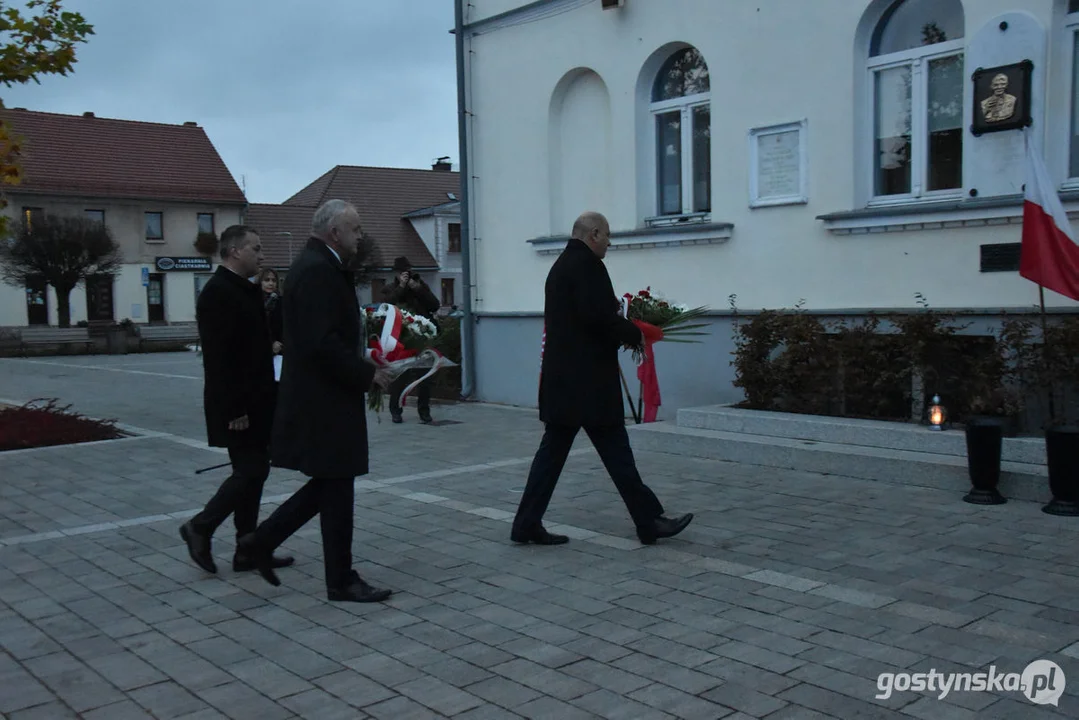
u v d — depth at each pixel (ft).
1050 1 24.62
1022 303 25.46
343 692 12.28
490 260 41.81
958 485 22.12
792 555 17.80
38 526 21.56
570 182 38.86
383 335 17.16
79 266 112.98
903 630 13.87
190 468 28.43
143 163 144.05
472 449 30.63
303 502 16.24
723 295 32.91
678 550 18.39
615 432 18.62
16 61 32.50
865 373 25.86
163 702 12.09
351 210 15.47
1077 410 22.12
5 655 13.79
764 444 25.86
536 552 18.56
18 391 54.24
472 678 12.62
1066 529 19.01
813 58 29.89
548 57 38.45
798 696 11.78
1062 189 24.99
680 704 11.65
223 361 16.57
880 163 29.40
